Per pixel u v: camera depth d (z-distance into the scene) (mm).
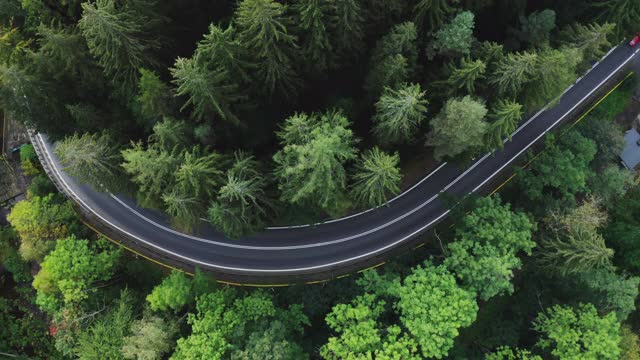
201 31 39625
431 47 36969
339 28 33812
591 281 40375
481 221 38906
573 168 40750
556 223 40812
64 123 41250
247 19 30781
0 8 37656
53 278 39281
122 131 40406
